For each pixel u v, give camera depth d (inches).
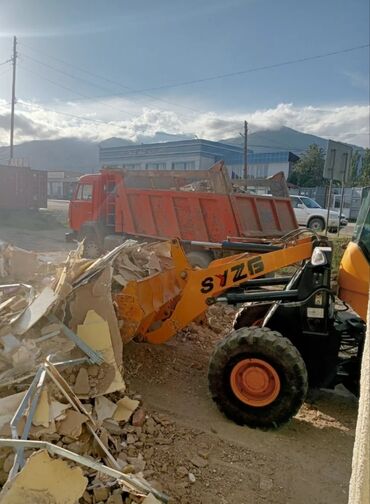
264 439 148.1
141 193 431.8
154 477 121.1
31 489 89.0
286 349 148.4
